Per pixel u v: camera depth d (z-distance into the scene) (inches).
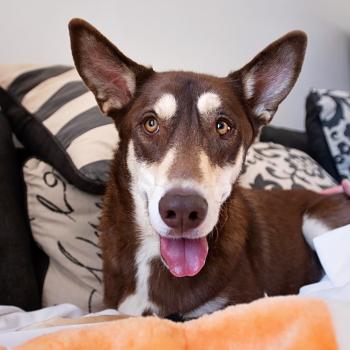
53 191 24.2
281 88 21.4
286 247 25.7
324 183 32.1
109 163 23.6
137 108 20.0
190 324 13.0
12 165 24.9
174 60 37.4
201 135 18.6
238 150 19.8
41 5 31.6
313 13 42.6
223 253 20.8
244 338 12.3
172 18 36.3
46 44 32.4
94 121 24.9
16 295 23.0
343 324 12.5
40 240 24.5
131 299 21.5
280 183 30.0
